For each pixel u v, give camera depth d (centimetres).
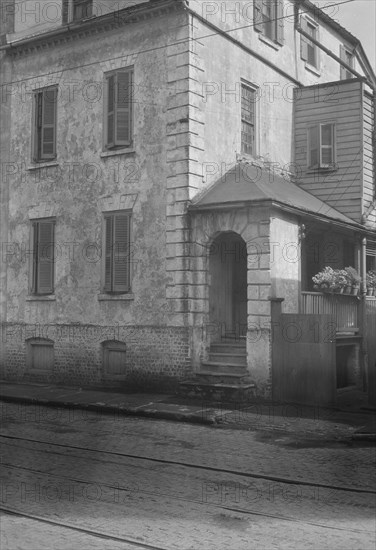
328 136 2109
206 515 738
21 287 2042
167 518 725
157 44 1798
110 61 1889
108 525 700
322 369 1547
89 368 1877
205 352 1708
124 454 1055
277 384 1592
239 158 1914
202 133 1773
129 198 1825
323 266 2027
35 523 707
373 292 2005
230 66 1906
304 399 1560
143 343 1769
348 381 1902
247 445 1143
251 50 1992
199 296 1708
